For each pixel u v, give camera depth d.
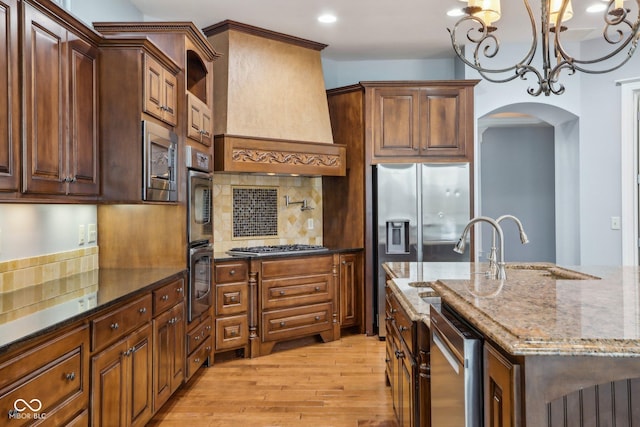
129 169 2.85
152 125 2.93
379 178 4.82
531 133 8.07
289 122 4.62
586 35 4.80
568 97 5.04
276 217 5.09
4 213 2.39
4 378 1.44
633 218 4.68
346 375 3.72
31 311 1.91
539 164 8.05
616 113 4.79
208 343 3.83
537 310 1.33
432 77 5.50
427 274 2.86
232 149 4.17
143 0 3.87
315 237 5.34
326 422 2.90
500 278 1.94
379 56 5.38
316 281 4.57
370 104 4.86
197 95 3.93
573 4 3.99
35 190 2.16
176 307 3.11
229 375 3.73
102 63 2.86
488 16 2.88
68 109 2.47
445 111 4.88
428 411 1.95
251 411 3.07
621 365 1.06
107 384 2.13
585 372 1.07
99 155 2.85
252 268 4.20
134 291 2.39
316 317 4.57
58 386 1.75
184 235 3.31
